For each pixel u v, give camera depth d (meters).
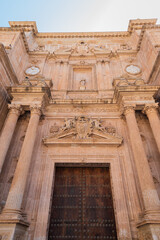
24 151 9.19
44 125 11.77
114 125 11.80
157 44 13.72
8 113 10.96
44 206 8.60
